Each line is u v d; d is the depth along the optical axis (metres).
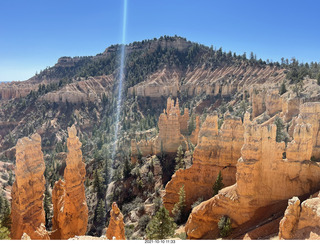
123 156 104.56
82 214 43.97
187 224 41.94
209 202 40.25
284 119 81.94
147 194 73.38
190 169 56.38
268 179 36.81
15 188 35.50
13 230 34.88
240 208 36.72
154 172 80.50
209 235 38.12
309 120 52.50
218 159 52.91
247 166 36.66
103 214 68.50
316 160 49.25
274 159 36.66
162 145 87.81
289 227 27.06
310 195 33.00
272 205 36.09
